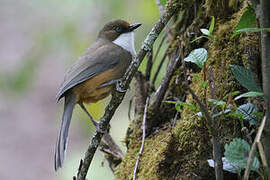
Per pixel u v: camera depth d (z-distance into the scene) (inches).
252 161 193.3
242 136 247.4
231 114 218.1
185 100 315.3
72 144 716.0
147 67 360.5
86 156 289.6
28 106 810.2
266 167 192.2
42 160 813.2
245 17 230.8
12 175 789.9
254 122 223.6
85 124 594.6
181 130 273.9
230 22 277.9
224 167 219.6
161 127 330.6
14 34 611.8
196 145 265.0
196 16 315.9
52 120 831.7
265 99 203.5
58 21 530.6
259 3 208.4
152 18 502.9
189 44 316.2
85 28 523.2
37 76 547.5
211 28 226.8
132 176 307.1
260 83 244.7
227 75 263.0
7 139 816.9
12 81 544.1
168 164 274.8
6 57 588.4
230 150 205.6
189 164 264.8
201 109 202.2
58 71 744.3
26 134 820.0
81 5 524.7
